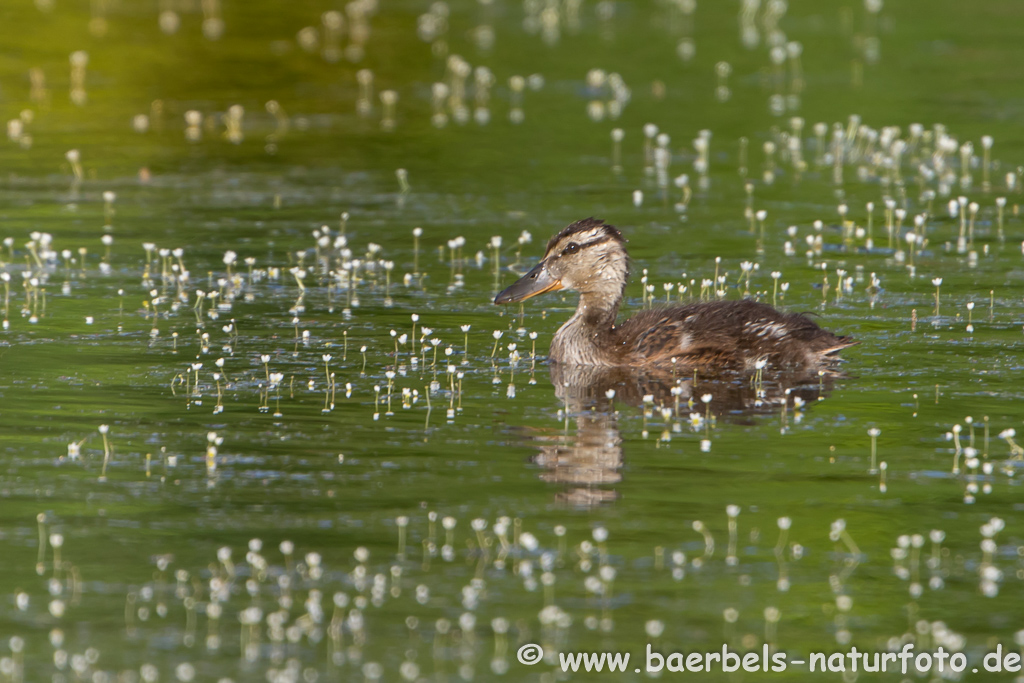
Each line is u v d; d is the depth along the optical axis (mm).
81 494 11773
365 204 24906
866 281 19875
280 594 10000
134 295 19047
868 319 17891
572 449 13016
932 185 26203
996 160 27891
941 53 39344
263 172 27234
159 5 45938
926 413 14117
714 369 15867
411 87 35531
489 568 10430
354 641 9375
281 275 20328
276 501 11648
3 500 11609
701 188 26078
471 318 18250
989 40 41031
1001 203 22750
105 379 15164
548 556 10586
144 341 16766
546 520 11273
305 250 21750
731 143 29875
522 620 9672
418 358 16266
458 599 9945
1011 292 19156
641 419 14000
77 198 24984
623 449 13039
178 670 8961
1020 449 12906
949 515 11398
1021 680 9000
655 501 11688
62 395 14562
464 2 48469
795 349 16031
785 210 24375
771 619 9688
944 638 9461
